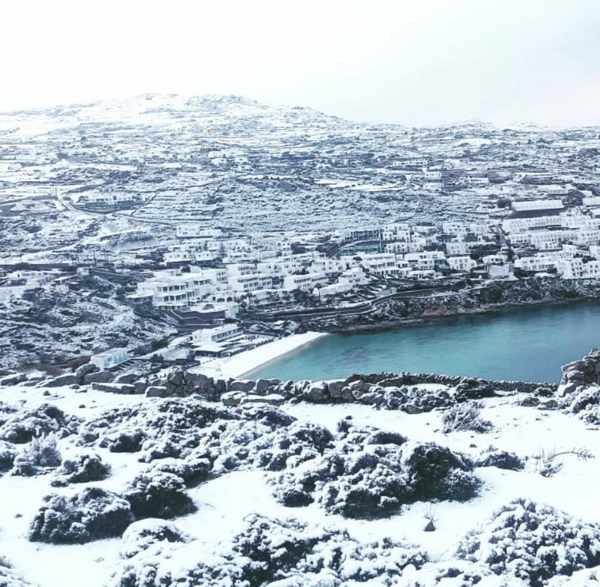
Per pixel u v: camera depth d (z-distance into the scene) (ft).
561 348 520.01
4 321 598.75
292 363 542.98
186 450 63.36
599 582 35.94
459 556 40.93
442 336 604.08
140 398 92.27
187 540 44.42
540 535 40.50
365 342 601.62
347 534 44.04
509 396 88.17
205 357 572.10
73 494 49.37
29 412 75.25
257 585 38.93
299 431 62.90
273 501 52.26
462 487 50.96
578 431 68.08
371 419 79.15
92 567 42.68
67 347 571.69
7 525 49.47
